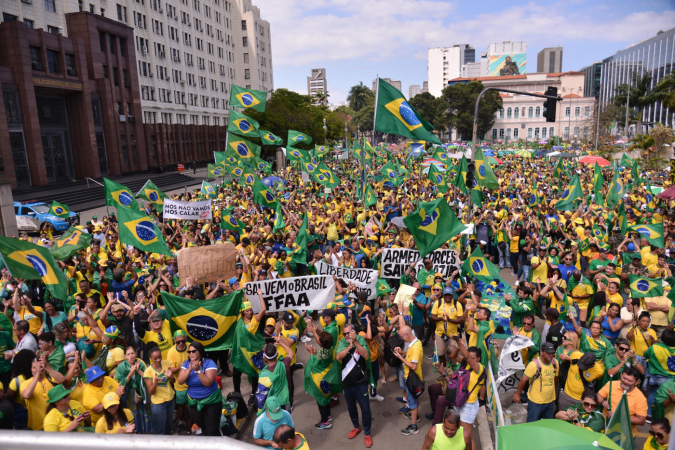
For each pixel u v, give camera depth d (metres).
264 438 5.79
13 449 1.03
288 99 59.22
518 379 8.00
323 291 9.33
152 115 61.31
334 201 21.31
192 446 1.02
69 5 45.00
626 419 4.43
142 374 6.46
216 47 79.94
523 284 8.98
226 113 83.44
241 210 20.36
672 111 46.00
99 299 9.07
